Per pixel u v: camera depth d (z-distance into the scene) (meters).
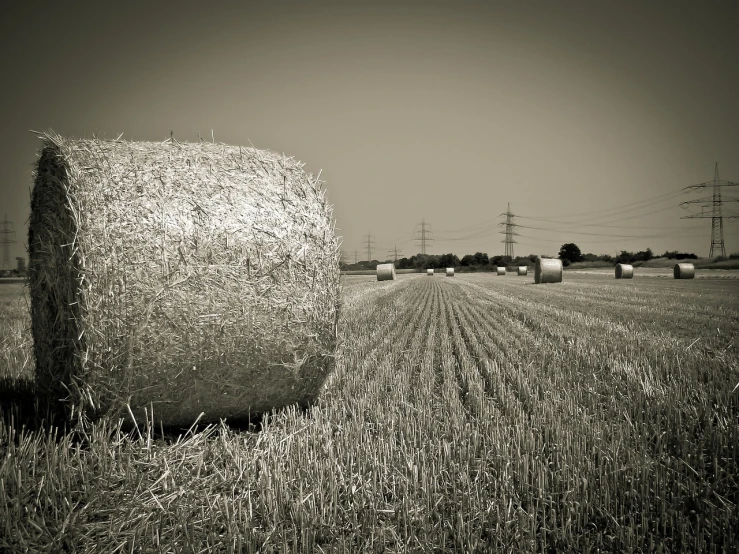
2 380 7.45
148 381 5.32
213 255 5.47
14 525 3.68
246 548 3.52
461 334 13.20
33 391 6.97
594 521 3.90
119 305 5.13
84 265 5.04
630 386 7.29
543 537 3.57
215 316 5.46
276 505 3.92
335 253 6.43
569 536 3.56
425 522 3.73
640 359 9.09
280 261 5.80
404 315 17.39
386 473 4.48
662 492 4.09
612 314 16.47
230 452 4.91
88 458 4.79
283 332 5.82
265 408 6.12
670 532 3.74
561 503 4.08
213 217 5.52
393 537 3.66
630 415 6.12
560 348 10.56
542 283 36.91
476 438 5.20
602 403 6.71
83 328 5.04
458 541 3.61
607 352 9.93
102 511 3.97
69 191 5.11
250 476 4.46
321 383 6.47
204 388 5.59
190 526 3.77
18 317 15.20
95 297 5.07
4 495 3.88
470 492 4.14
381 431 5.49
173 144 5.81
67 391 5.47
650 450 5.06
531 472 4.45
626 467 4.45
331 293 6.32
